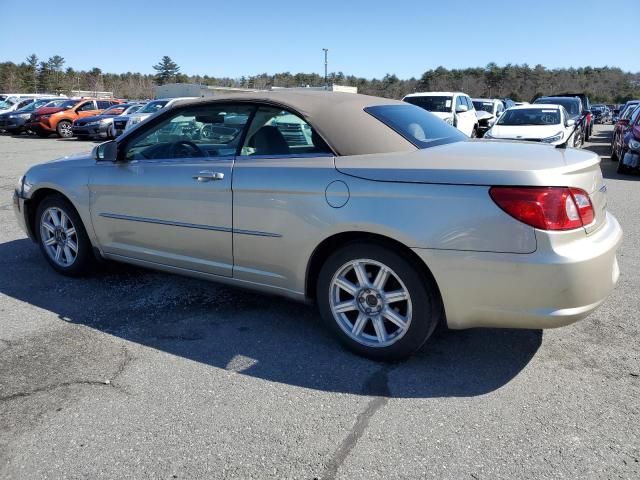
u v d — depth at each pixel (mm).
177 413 2615
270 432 2469
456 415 2594
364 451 2334
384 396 2766
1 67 87250
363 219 2916
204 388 2842
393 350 3049
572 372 2992
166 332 3518
